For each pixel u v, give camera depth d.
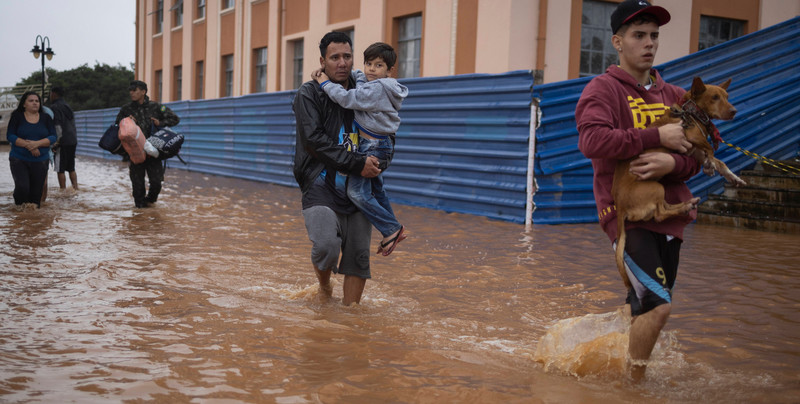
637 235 3.04
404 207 11.23
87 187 13.73
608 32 13.84
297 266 5.95
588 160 9.51
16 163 9.48
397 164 11.82
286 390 2.87
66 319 3.92
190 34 26.56
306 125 4.16
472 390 2.93
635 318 3.03
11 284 4.81
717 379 3.18
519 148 9.47
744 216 9.35
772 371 3.32
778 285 5.42
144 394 2.79
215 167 19.00
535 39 12.81
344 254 4.50
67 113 12.63
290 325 3.90
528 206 9.20
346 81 4.38
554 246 7.39
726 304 4.77
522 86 9.36
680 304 4.78
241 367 3.15
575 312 4.55
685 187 3.17
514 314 4.48
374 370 3.16
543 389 2.99
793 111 10.57
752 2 15.73
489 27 13.04
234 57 23.30
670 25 14.53
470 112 10.32
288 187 15.37
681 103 3.10
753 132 10.27
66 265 5.57
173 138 10.08
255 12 21.88
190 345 3.48
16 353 3.27
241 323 3.92
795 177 9.48
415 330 3.91
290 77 20.41
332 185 4.30
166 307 4.25
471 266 6.13
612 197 3.16
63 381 2.91
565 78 13.18
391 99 4.27
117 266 5.53
